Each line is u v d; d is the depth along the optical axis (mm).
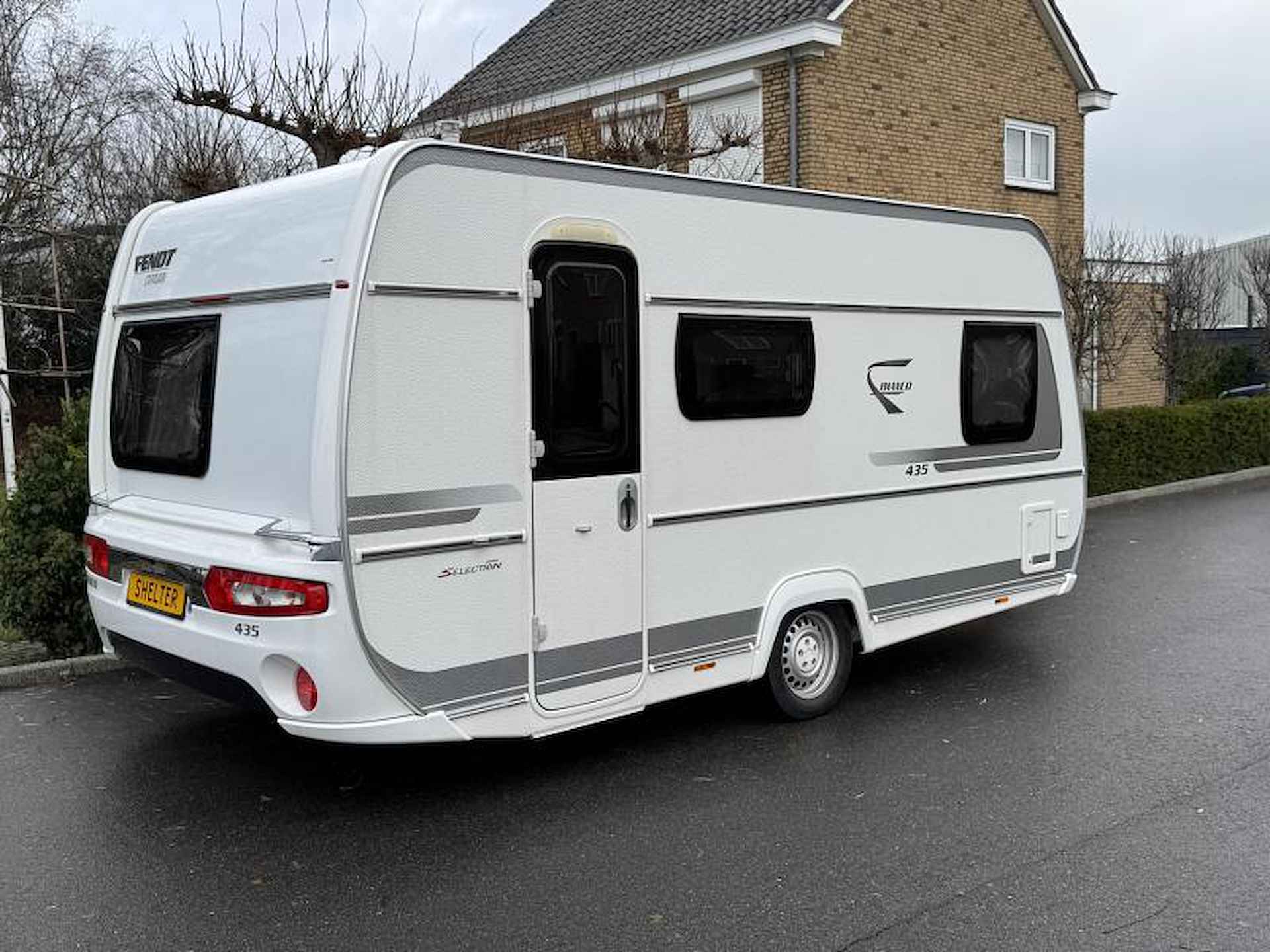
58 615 6574
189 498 4836
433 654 4332
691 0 15023
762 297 5359
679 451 5082
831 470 5699
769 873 4086
